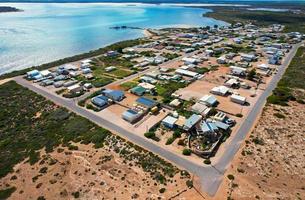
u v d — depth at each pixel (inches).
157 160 1899.6
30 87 3464.6
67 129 2375.7
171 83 3523.6
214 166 1834.4
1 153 2070.6
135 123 2482.8
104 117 2608.3
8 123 2581.2
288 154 1937.7
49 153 2023.9
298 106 2765.7
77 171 1791.3
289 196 1535.4
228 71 4018.2
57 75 3850.9
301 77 3649.1
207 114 2583.7
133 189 1614.2
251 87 3373.5
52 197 1582.2
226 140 2169.0
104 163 1865.2
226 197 1546.5
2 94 3255.4
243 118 2549.2
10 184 1713.8
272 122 2417.6
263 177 1701.5
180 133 2271.2
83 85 3432.6
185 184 1656.0
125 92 3243.1
